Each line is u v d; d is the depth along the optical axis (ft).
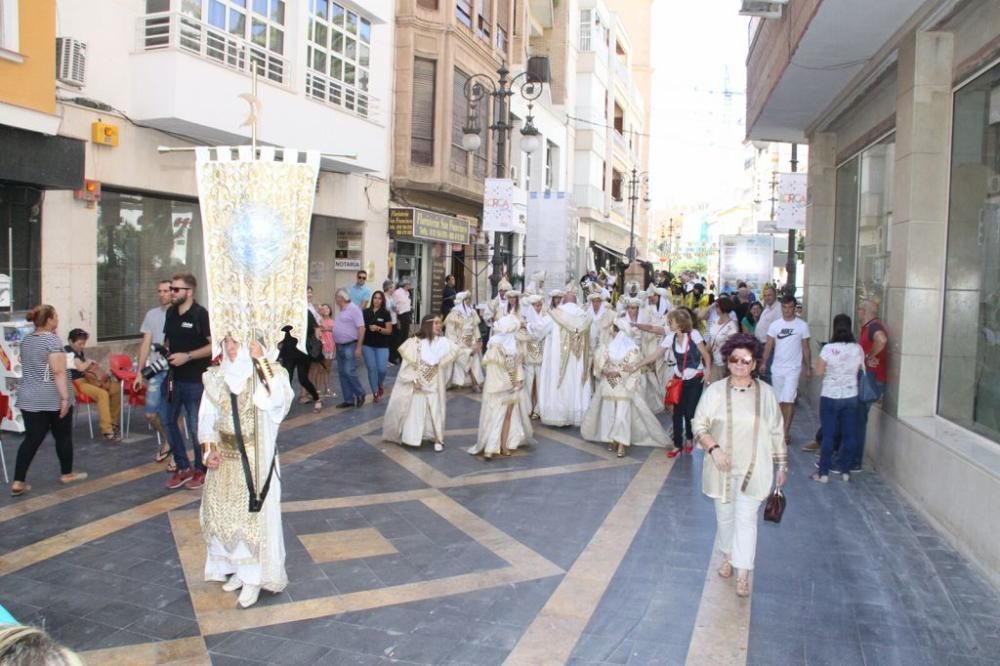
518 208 90.33
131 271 41.01
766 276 100.99
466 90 57.52
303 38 47.85
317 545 20.36
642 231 193.67
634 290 44.96
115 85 37.45
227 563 17.30
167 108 37.65
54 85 32.32
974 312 24.12
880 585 18.39
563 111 107.96
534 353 38.83
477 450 30.40
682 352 31.27
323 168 53.67
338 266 59.67
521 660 14.60
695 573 18.92
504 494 25.32
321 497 24.57
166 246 43.27
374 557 19.60
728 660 14.73
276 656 14.57
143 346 27.81
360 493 25.09
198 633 15.43
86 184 35.94
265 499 16.80
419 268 72.74
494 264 56.03
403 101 62.44
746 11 32.42
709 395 17.79
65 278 35.73
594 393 34.35
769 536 21.81
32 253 34.22
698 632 15.84
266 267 16.79
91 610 16.30
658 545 20.79
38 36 31.45
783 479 17.51
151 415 27.22
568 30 107.55
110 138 36.73
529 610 16.72
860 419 28.19
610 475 28.02
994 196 23.04
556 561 19.53
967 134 25.02
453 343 31.83
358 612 16.49
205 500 17.13
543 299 38.11
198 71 38.73
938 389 26.40
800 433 36.63
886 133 34.65
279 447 30.96
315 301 59.16
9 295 33.14
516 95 87.04
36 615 16.02
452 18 65.41
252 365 16.66
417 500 24.47
